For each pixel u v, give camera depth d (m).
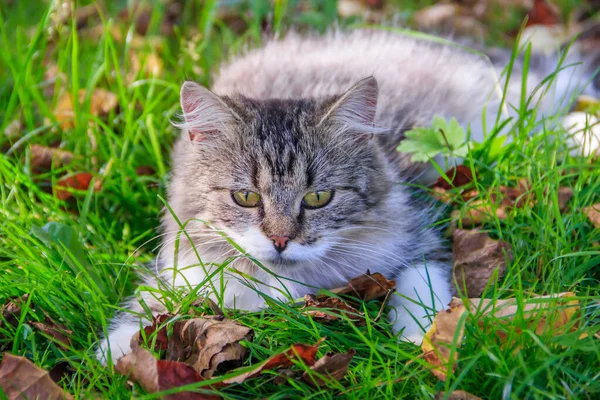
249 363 2.98
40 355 3.15
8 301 3.41
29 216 3.87
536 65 5.36
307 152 3.38
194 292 3.19
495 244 3.53
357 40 5.20
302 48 5.05
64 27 5.48
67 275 3.45
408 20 5.95
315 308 3.08
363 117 3.50
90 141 4.52
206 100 3.43
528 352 2.79
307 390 2.79
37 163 4.32
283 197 3.32
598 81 5.31
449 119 4.49
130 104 4.63
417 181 4.15
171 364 2.80
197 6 6.18
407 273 3.57
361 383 2.81
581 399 2.66
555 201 3.44
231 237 3.39
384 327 3.14
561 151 4.17
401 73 4.66
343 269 3.53
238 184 3.38
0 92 4.93
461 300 3.00
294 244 3.31
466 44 5.42
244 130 3.44
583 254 3.24
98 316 3.36
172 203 3.69
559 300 2.94
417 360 2.74
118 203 4.18
